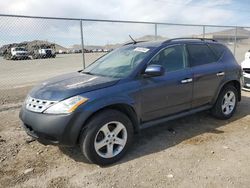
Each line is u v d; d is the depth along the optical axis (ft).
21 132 15.64
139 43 15.96
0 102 23.06
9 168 11.46
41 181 10.45
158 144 13.65
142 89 12.62
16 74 37.96
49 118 10.69
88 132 10.91
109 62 15.01
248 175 10.53
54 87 11.94
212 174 10.63
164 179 10.34
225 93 17.03
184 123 16.80
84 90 11.24
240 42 43.37
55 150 13.14
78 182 10.32
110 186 9.98
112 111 11.59
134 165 11.51
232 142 13.78
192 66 15.17
